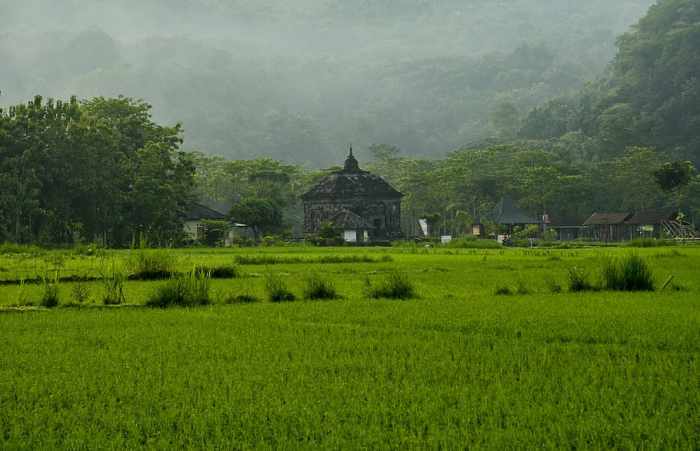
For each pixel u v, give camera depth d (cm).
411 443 1352
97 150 11756
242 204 15150
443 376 1866
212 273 5234
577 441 1353
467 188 19588
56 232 11794
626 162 18850
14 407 1614
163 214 12338
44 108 11569
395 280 3891
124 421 1486
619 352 2134
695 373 1831
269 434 1416
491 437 1380
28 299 3719
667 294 3844
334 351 2200
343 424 1470
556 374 1866
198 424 1467
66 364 2023
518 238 15175
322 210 14925
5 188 10750
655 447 1311
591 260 7094
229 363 2039
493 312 3052
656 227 16325
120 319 2980
